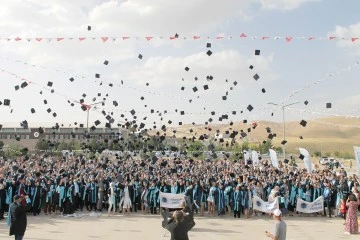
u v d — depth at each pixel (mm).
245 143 60312
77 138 67625
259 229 15562
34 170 22797
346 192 18922
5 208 17016
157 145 48875
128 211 18672
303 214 19922
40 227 15227
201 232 14891
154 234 14102
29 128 76000
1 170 21094
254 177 21703
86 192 19359
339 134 164625
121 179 20219
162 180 19672
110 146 50688
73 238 13297
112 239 13242
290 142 119375
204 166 31969
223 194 18938
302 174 23594
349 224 15047
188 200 17359
